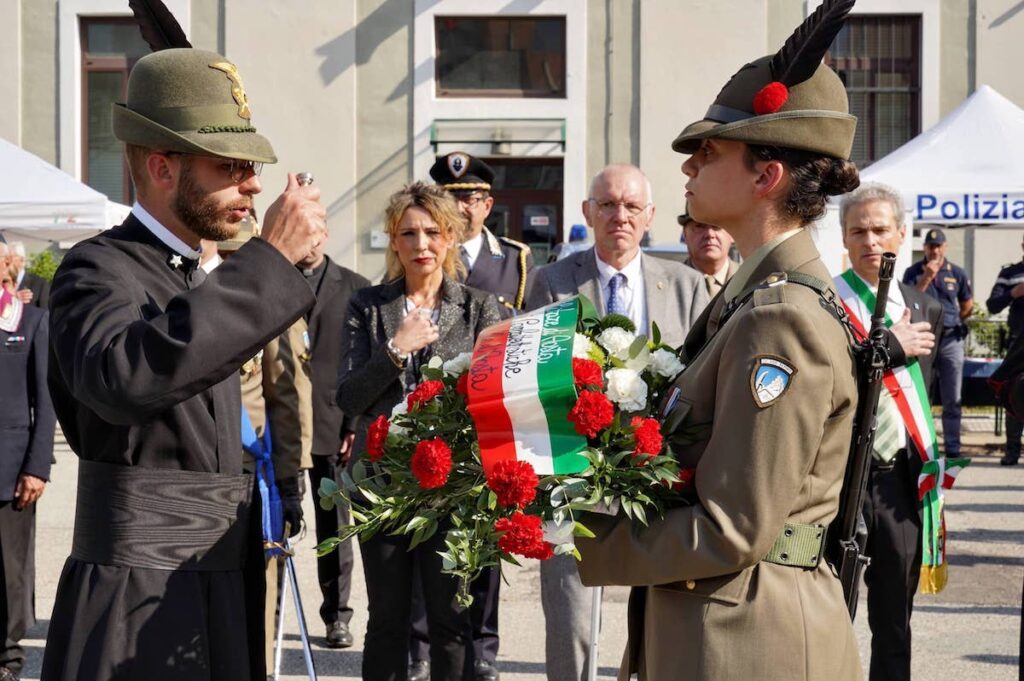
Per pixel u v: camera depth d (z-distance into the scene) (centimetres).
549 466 230
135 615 243
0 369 533
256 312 233
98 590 245
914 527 416
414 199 447
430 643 414
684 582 231
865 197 442
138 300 247
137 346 227
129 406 226
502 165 1627
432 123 1595
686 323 462
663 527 226
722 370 226
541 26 1619
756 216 241
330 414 624
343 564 587
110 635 241
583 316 260
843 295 441
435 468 234
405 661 424
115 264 250
